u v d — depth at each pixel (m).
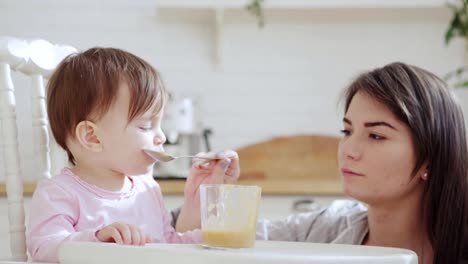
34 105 1.30
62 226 1.07
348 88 1.24
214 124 3.01
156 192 1.32
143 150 1.15
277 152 2.89
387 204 1.17
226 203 0.93
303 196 2.43
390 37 3.02
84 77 1.12
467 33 2.13
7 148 1.20
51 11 2.97
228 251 0.86
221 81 3.01
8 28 2.96
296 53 3.02
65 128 1.15
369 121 1.12
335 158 2.87
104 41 2.98
